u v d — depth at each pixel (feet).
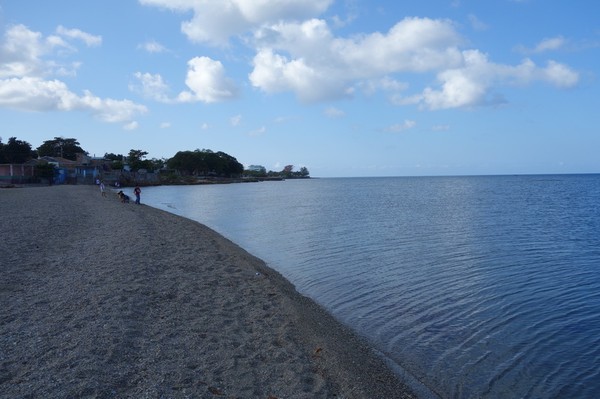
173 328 26.25
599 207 140.97
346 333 30.68
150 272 39.70
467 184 407.23
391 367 25.59
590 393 23.27
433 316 35.24
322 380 21.83
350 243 72.02
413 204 161.58
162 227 78.02
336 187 382.22
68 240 55.36
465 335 31.14
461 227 92.84
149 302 30.76
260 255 61.21
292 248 67.36
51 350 21.31
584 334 31.50
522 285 45.11
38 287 32.83
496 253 63.00
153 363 21.04
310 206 157.07
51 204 113.19
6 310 27.25
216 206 160.66
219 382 19.95
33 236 56.90
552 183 389.39
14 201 119.96
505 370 25.75
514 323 33.73
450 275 49.39
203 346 23.98
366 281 46.52
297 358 24.04
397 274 49.83
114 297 30.53
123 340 23.04
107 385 18.15
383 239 76.43
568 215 116.78
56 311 27.30
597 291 42.73
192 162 498.28
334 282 46.01
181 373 20.22
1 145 290.35
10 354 20.76
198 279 39.50
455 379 24.50
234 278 41.60
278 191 294.87
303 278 47.65
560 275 49.44
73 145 415.85
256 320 29.96
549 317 35.22
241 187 379.35
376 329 32.07
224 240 70.28
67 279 35.37
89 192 183.93
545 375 25.20
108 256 45.60
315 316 33.47
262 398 19.08
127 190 289.53
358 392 21.58
